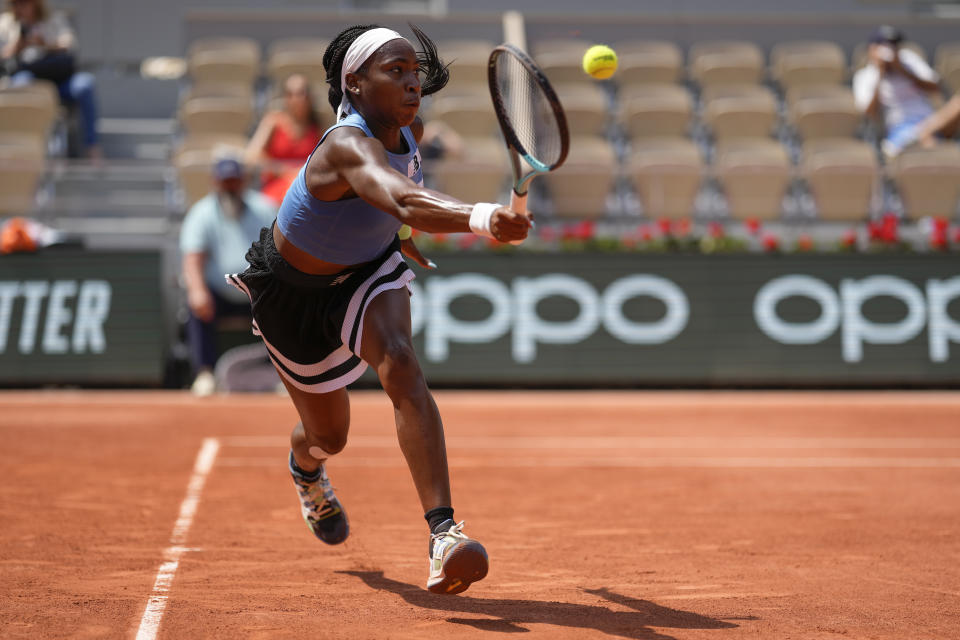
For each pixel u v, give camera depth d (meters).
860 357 34.97
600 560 12.65
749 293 34.97
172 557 12.61
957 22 50.50
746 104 43.25
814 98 44.75
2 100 39.00
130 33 51.28
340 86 10.77
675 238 35.03
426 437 9.80
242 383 32.72
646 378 34.53
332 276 10.56
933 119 40.62
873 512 15.94
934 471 20.06
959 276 35.25
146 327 33.53
